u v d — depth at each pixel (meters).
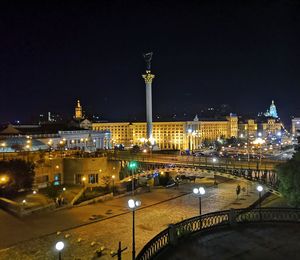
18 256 33.47
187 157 72.06
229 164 58.12
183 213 51.44
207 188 73.88
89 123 188.75
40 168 67.19
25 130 124.88
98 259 32.69
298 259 18.44
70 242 37.72
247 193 66.88
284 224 23.81
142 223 45.62
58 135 121.12
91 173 70.75
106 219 47.44
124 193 66.12
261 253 19.20
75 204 55.69
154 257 18.70
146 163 69.50
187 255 18.98
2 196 55.56
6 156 67.31
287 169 41.69
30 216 47.69
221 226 23.44
